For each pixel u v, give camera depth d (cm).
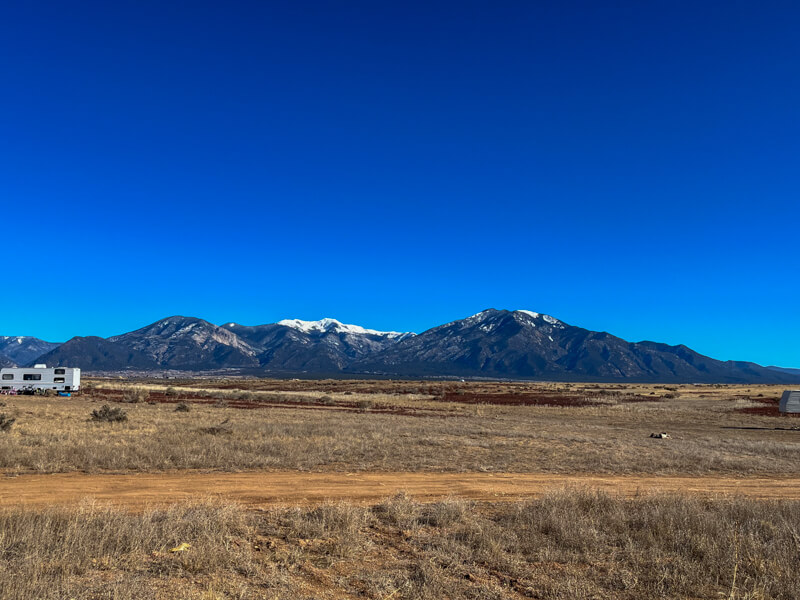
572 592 699
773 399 8256
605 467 1956
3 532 770
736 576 758
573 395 9312
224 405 5591
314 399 7125
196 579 680
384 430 2962
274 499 1266
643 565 810
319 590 673
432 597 656
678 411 6125
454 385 13512
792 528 935
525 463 1984
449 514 1077
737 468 2058
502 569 789
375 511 1140
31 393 7500
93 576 665
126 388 9619
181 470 1612
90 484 1355
